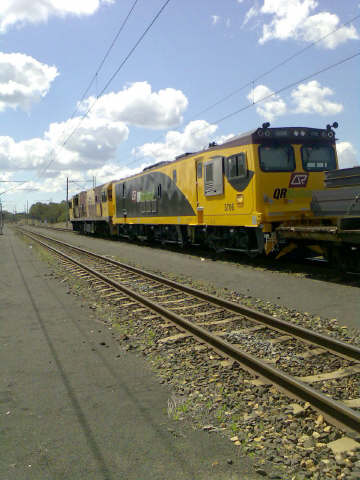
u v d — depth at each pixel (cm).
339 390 398
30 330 652
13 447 322
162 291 938
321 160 1234
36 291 988
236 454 304
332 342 497
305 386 377
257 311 653
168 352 528
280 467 286
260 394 397
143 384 437
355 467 280
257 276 1047
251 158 1173
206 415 363
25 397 412
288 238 1112
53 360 516
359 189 833
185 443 321
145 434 336
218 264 1314
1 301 879
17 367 495
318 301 752
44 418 368
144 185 2103
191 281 1052
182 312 736
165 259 1555
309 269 1073
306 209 1194
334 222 1066
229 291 899
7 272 1350
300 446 311
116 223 2686
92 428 348
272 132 1180
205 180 1430
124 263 1506
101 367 488
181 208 1653
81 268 1373
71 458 305
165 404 390
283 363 472
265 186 1164
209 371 460
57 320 711
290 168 1191
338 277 938
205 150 1438
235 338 563
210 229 1497
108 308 792
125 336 600
